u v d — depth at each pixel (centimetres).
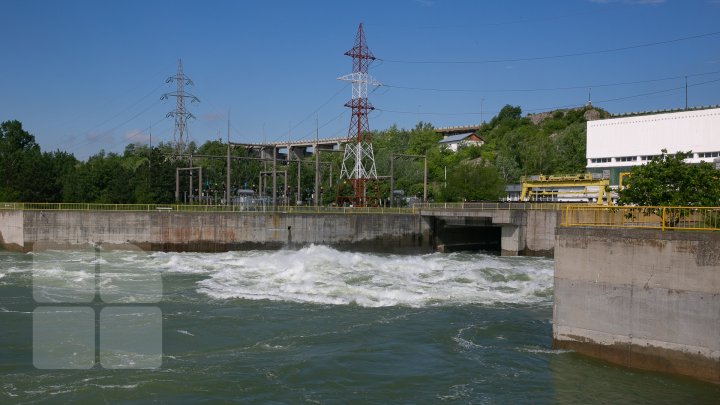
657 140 10050
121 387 2330
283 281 4703
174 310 3644
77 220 6769
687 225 3053
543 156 14138
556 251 2673
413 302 3969
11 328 3131
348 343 2984
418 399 2272
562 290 2661
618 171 10538
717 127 9388
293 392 2330
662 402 2158
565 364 2519
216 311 3628
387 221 8012
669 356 2323
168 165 10200
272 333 3152
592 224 2902
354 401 2248
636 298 2412
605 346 2509
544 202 7962
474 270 5300
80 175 10344
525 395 2292
